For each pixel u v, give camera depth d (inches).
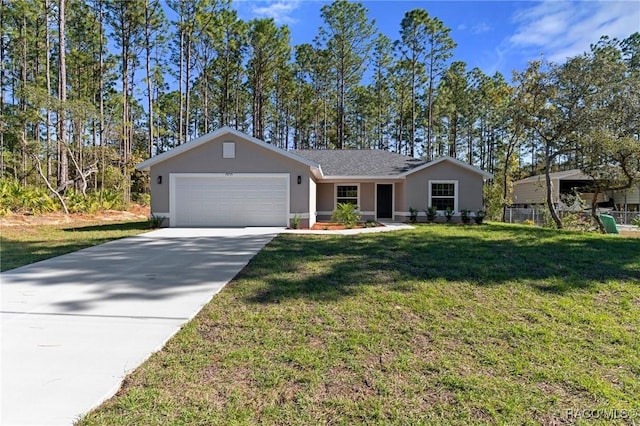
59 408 92.1
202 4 1003.3
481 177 654.5
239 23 1130.0
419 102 1320.1
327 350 127.9
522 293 193.5
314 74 1331.2
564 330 146.6
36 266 255.3
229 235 434.3
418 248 327.3
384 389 104.0
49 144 661.3
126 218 692.7
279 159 540.4
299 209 540.7
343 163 748.0
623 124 518.0
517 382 108.4
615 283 209.6
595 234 449.1
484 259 276.7
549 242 364.5
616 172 543.2
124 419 88.4
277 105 1459.2
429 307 171.6
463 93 1285.7
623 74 528.1
